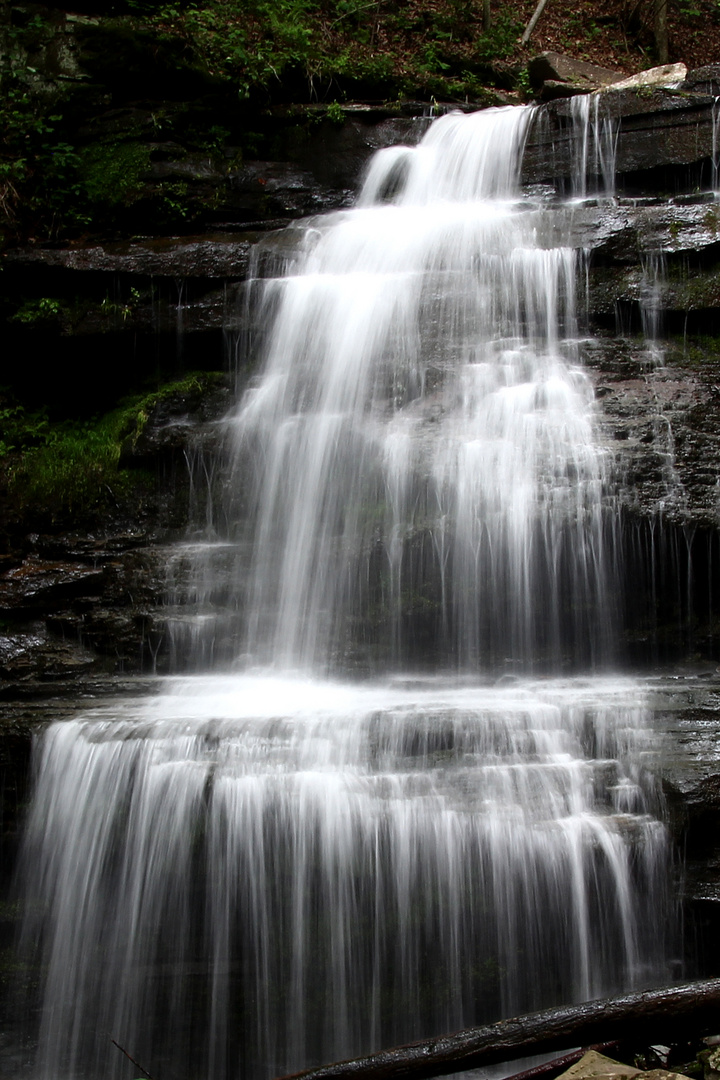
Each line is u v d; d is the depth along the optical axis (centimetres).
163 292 1134
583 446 836
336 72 1411
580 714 636
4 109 1323
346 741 625
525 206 1215
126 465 1031
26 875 643
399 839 576
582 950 560
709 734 613
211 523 995
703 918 557
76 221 1288
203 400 1080
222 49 1396
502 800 586
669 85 1286
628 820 578
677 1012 373
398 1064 383
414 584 823
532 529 798
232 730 636
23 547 985
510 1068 528
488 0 1748
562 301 1029
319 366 1034
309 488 931
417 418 923
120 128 1316
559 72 1541
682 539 795
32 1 1361
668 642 805
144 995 593
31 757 662
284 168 1351
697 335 1023
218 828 593
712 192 1181
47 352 1170
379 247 1115
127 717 672
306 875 581
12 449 1139
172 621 873
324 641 849
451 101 1476
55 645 877
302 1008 575
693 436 850
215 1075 579
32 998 620
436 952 568
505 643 807
